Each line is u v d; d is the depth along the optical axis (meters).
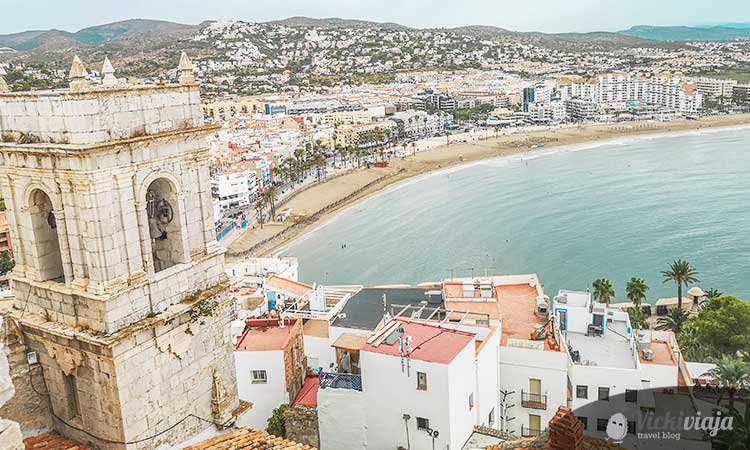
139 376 29.30
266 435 33.69
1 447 17.08
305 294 91.94
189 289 31.72
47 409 31.45
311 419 54.81
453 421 48.25
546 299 76.25
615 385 60.44
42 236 29.92
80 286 28.25
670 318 109.44
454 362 47.88
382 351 49.62
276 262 141.62
